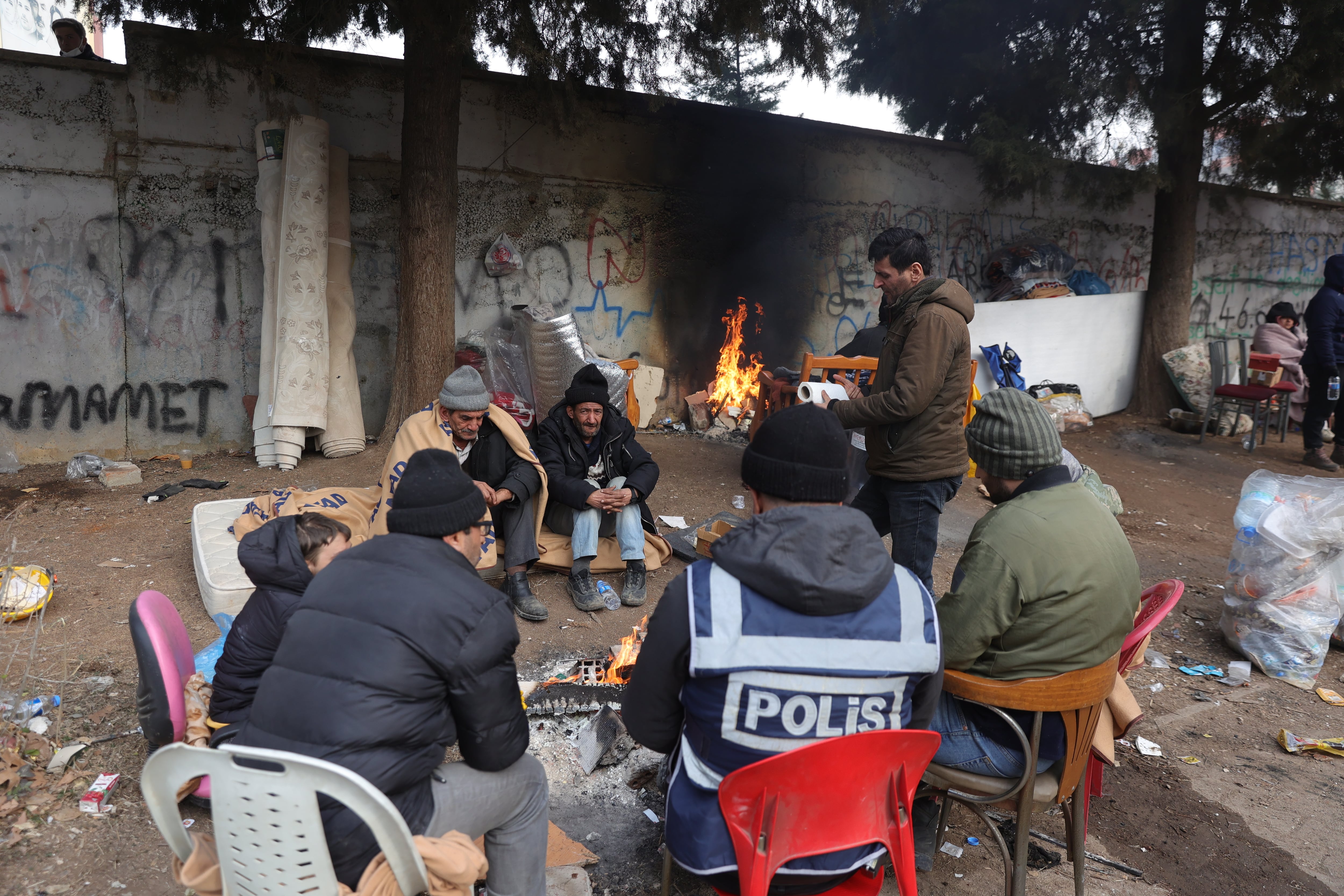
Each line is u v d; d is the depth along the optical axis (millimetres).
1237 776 3467
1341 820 3201
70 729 3033
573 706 3379
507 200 7797
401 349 6727
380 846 1655
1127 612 2266
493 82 7547
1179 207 10391
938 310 3457
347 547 2619
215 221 6691
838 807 1821
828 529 1784
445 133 6430
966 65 9047
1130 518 7250
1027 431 2389
